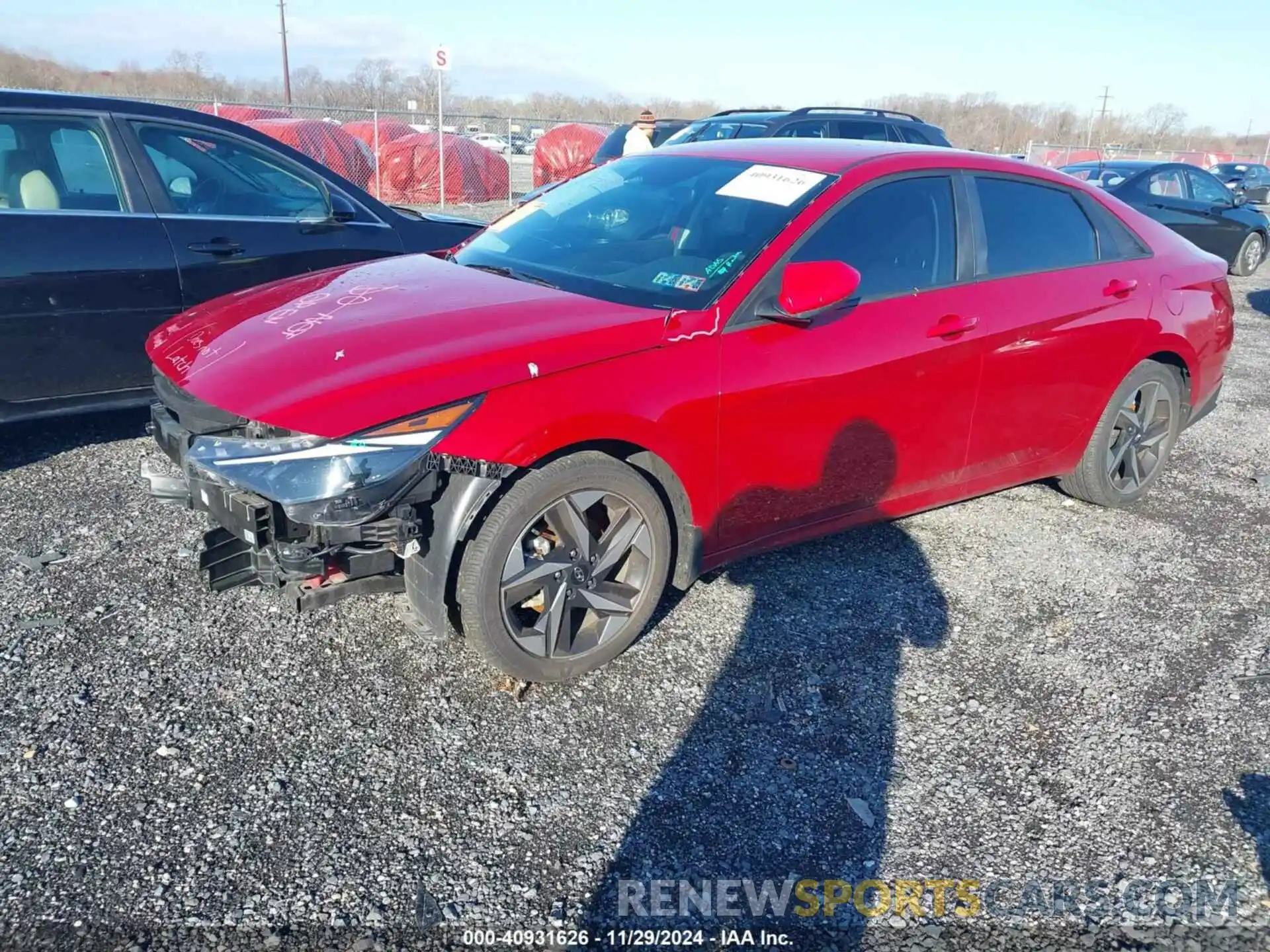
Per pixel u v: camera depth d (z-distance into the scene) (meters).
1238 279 13.81
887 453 3.75
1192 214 13.33
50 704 2.85
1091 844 2.62
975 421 4.00
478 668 3.20
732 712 3.07
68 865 2.30
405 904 2.27
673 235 3.61
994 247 4.01
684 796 2.69
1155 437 4.84
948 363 3.77
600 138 19.08
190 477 2.91
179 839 2.40
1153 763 2.95
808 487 3.56
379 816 2.53
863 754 2.92
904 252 3.71
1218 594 4.05
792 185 3.62
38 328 4.36
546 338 2.91
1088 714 3.18
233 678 3.04
